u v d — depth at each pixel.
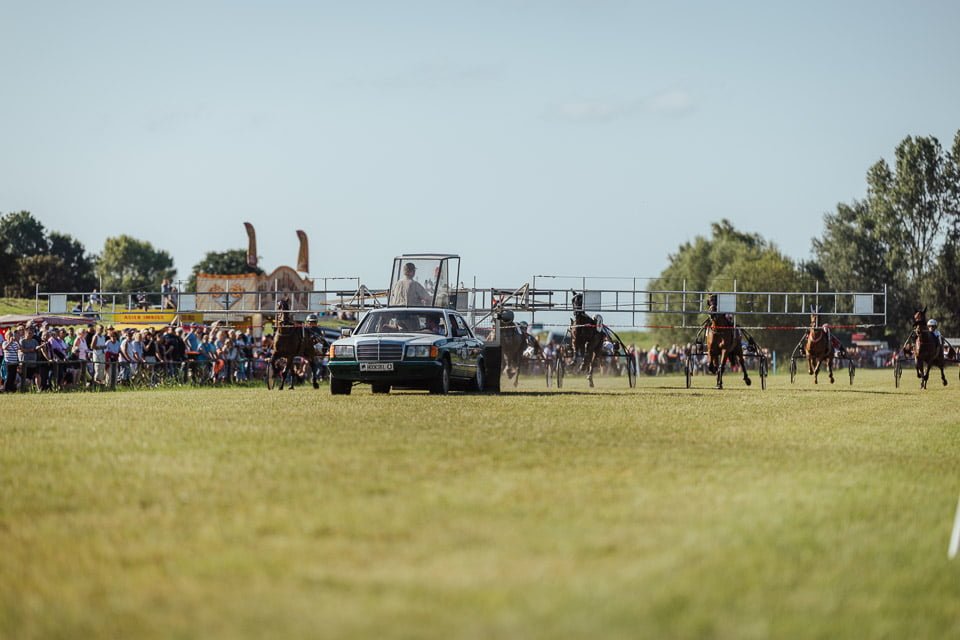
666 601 17.25
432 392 73.19
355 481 29.09
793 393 85.06
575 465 32.97
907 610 17.52
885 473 33.03
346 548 20.98
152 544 21.47
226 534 22.28
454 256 88.69
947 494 29.19
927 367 102.88
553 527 22.94
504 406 59.31
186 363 95.94
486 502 25.84
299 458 33.81
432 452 35.72
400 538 21.86
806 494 27.94
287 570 19.28
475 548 20.97
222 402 62.81
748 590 18.16
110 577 18.98
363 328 75.50
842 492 28.52
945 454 39.72
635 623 16.08
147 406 58.53
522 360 105.06
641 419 51.62
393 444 37.94
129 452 35.44
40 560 20.27
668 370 168.75
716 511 24.97
